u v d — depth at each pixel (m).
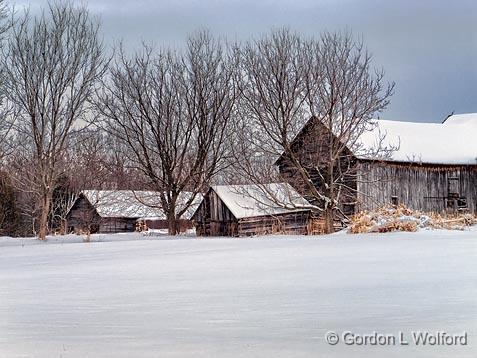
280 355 6.79
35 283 15.29
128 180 58.84
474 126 63.50
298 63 45.25
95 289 13.60
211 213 50.75
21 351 7.38
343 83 44.72
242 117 47.16
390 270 15.27
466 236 30.23
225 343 7.50
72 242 41.06
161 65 51.88
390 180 50.88
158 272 16.86
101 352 7.22
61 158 47.75
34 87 45.00
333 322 8.68
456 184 57.75
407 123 62.41
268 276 14.81
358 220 38.97
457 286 12.09
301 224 49.09
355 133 46.75
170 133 51.25
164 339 7.86
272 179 47.53
